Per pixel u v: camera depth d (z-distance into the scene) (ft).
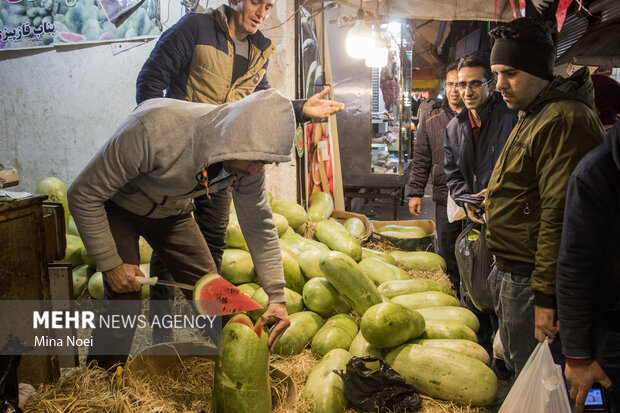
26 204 6.89
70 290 8.07
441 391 8.08
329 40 22.95
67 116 16.53
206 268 8.95
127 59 15.65
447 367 8.11
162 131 6.54
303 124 15.55
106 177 6.68
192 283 8.91
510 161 7.18
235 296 6.89
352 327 9.82
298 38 14.93
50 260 8.00
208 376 7.50
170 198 7.48
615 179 5.22
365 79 23.18
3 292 6.61
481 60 10.68
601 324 5.61
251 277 11.30
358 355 8.98
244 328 6.42
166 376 7.41
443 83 60.18
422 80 67.26
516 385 6.37
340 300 10.36
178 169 6.69
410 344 8.69
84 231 6.95
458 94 14.42
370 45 16.72
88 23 15.69
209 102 10.72
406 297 11.18
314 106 7.77
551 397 6.03
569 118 6.40
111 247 7.16
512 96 7.11
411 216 28.89
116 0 15.33
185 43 9.98
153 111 6.63
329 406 7.72
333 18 22.71
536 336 6.72
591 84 6.81
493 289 8.04
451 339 9.22
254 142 5.79
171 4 14.88
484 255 9.75
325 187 18.43
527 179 7.01
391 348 8.75
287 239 12.90
